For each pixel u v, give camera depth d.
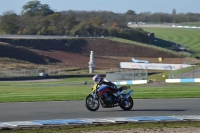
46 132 28.72
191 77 119.31
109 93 39.28
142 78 118.00
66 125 31.36
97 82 39.56
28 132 28.78
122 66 166.88
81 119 34.47
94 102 39.50
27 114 37.66
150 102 47.06
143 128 30.03
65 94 60.31
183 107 42.50
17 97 54.19
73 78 165.62
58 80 154.38
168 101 48.16
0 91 76.44
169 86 93.00
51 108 41.84
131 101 40.25
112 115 36.84
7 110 40.41
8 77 157.75
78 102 47.69
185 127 30.53
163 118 34.88
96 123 32.19
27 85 118.62
